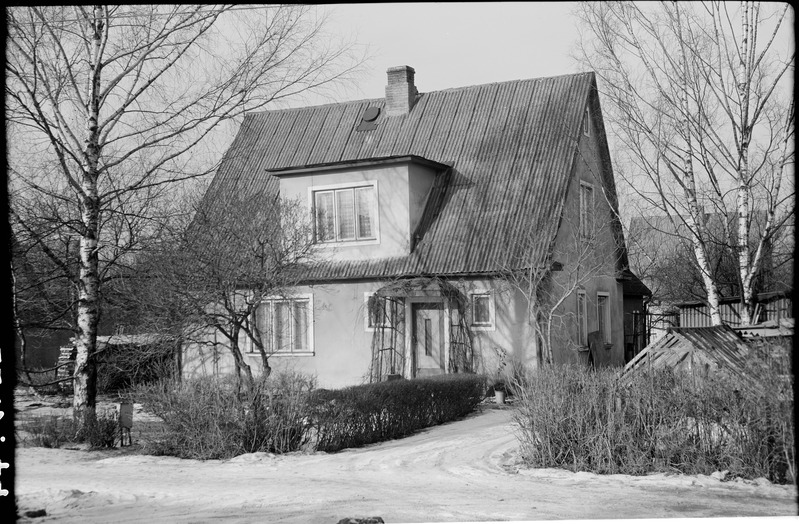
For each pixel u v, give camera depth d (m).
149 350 20.14
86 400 17.94
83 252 18.23
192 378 16.42
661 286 38.03
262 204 18.42
